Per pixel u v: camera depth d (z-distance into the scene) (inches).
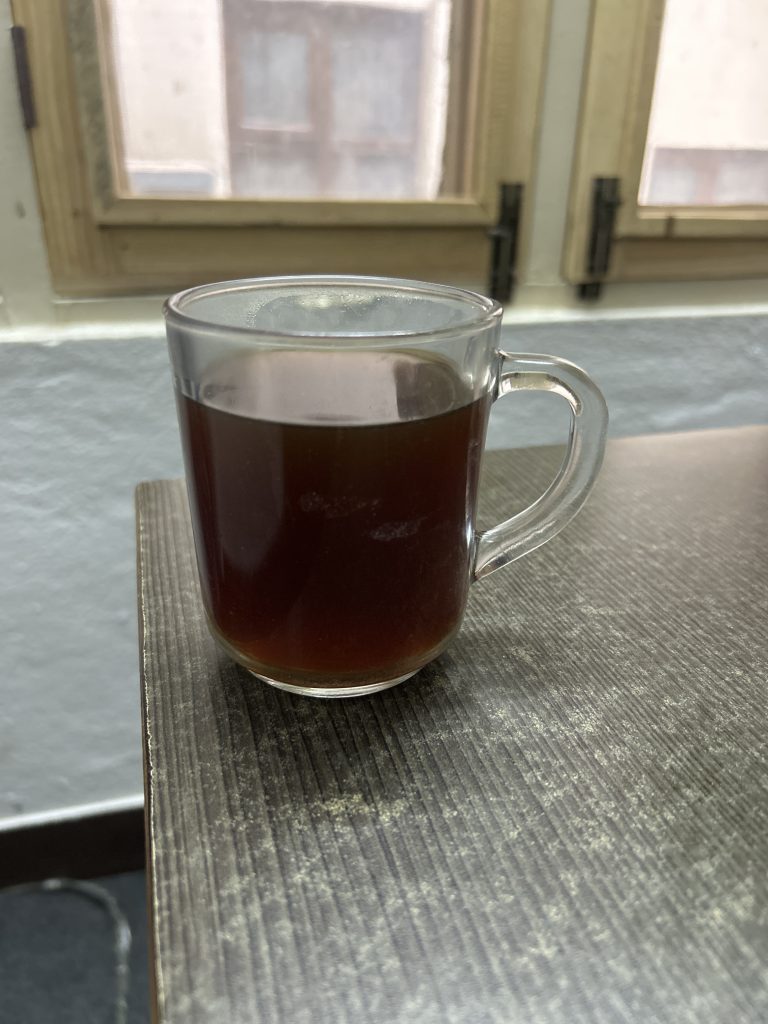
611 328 19.8
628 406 20.9
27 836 21.2
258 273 17.5
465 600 8.3
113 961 20.3
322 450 6.5
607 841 6.4
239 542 7.1
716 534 11.6
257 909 5.8
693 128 19.6
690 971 5.4
